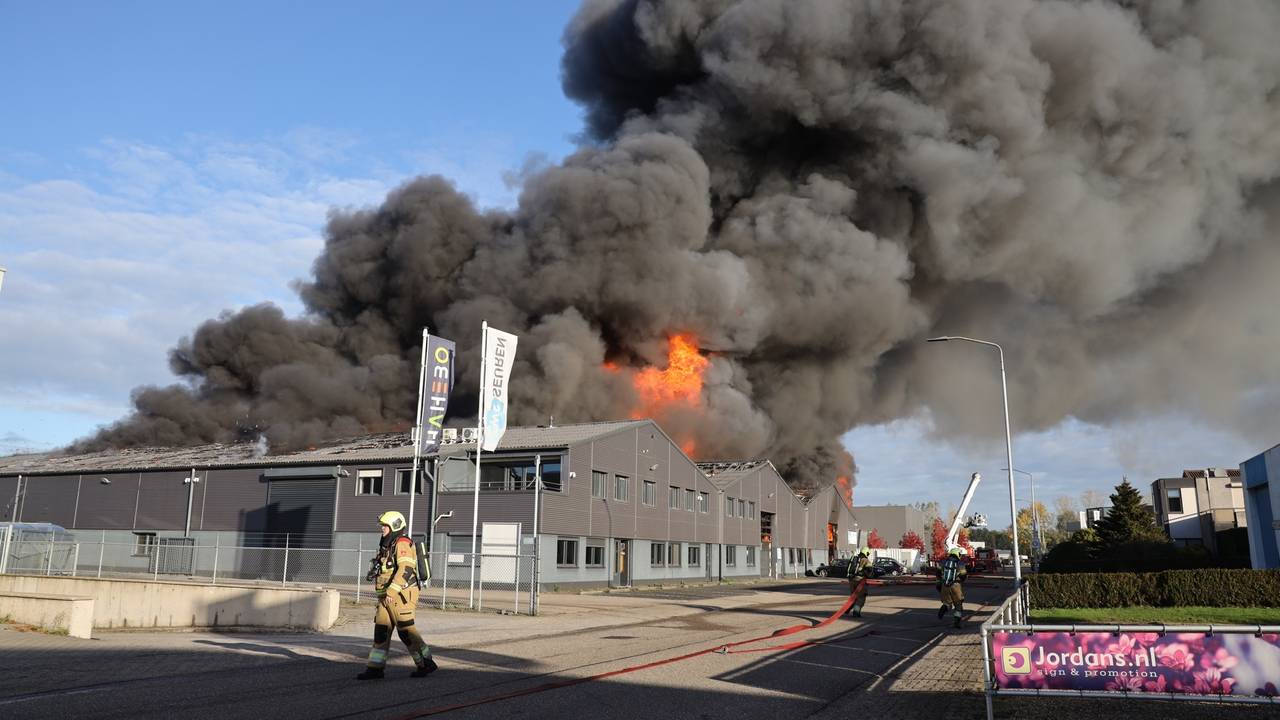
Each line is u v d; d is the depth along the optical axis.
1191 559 40.19
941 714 8.42
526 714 8.17
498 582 34.47
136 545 36.25
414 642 10.34
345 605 24.22
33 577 19.02
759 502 58.50
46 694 8.96
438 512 36.41
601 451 39.34
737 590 39.53
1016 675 7.74
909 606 28.48
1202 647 7.45
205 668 11.05
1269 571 22.38
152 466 44.44
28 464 52.91
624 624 19.73
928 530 105.81
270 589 17.17
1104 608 23.09
